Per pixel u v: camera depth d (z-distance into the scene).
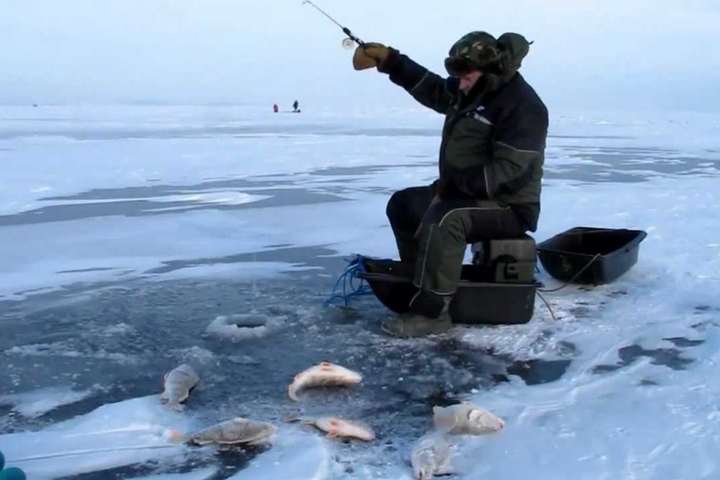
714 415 3.11
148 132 25.09
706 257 5.94
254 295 4.94
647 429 2.99
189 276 5.45
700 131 29.53
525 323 4.29
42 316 4.48
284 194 9.98
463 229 3.95
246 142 20.42
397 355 3.85
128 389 3.43
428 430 3.03
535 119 3.83
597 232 5.65
